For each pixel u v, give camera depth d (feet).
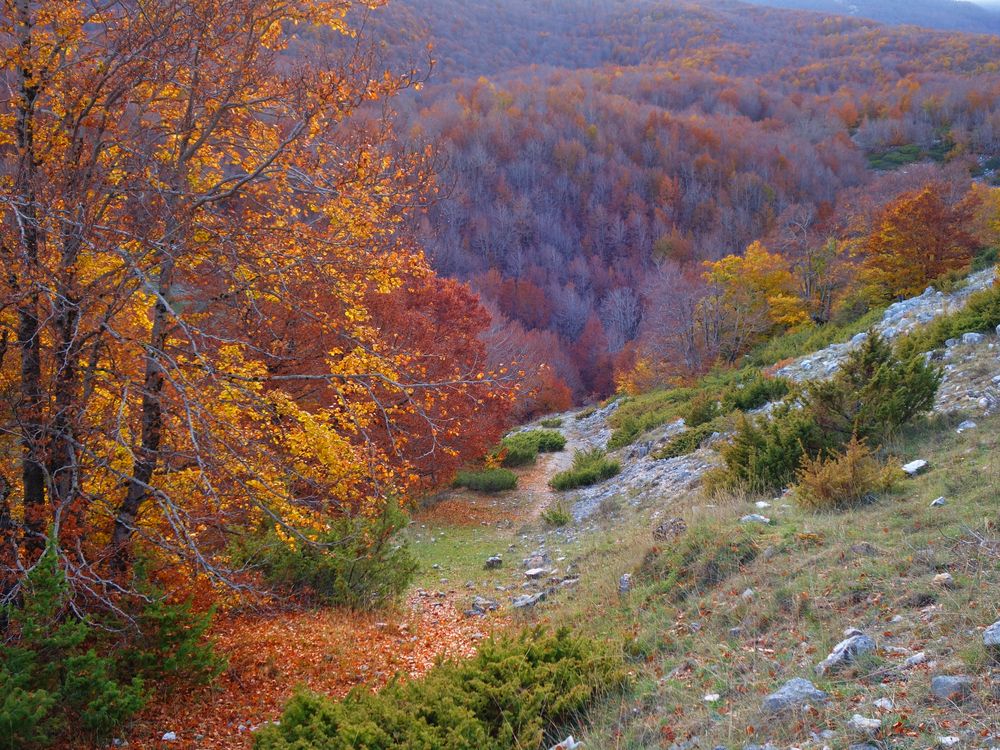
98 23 26.32
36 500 24.32
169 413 25.79
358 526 35.68
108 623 22.56
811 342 96.78
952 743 12.62
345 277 29.55
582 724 18.20
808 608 20.68
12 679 17.57
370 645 30.78
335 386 28.35
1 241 22.26
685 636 22.49
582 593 32.58
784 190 353.31
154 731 21.71
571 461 97.14
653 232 331.36
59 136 25.34
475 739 17.12
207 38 25.67
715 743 14.93
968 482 26.37
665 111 441.68
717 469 42.37
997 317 49.93
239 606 31.45
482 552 52.60
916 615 17.99
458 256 285.64
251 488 26.68
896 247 104.32
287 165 26.63
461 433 62.34
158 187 24.72
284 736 17.49
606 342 264.72
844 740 13.52
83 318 24.11
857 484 29.30
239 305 29.25
